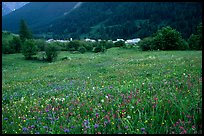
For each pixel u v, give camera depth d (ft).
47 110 32.76
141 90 40.34
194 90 35.99
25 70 150.30
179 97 32.37
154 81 48.98
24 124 28.14
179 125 23.62
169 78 51.44
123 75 67.97
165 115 26.89
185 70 62.08
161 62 101.35
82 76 80.64
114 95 39.09
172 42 275.59
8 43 347.77
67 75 90.89
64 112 31.14
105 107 31.78
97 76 74.18
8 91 59.11
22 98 44.55
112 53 272.92
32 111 34.04
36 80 83.20
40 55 279.69
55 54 243.60
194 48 273.54
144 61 118.83
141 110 29.19
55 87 56.95
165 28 283.79
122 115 27.91
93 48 356.18
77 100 37.47
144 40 292.40
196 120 24.38
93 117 28.45
